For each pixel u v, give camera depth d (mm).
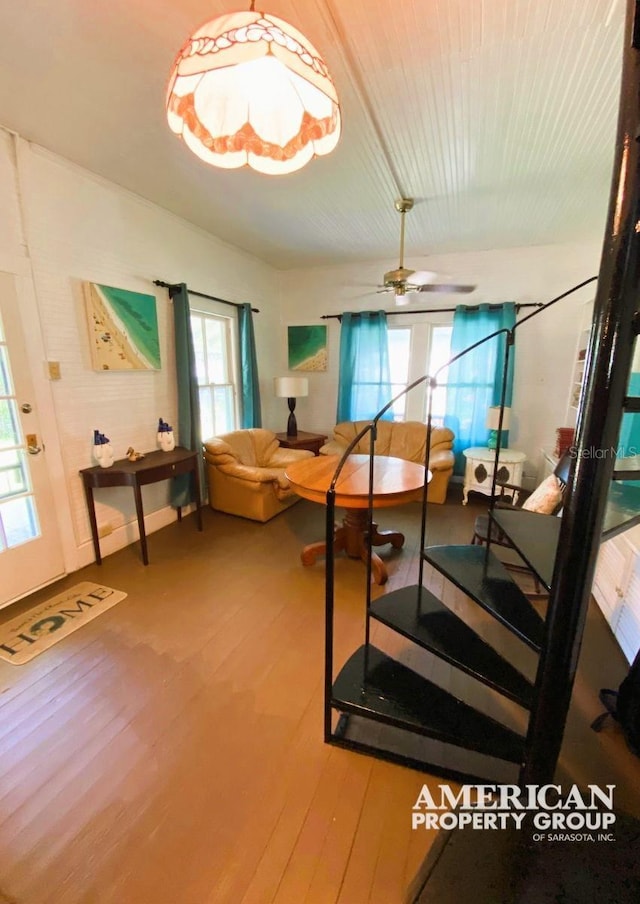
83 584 2594
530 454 4418
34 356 2395
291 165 1740
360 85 1747
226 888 1077
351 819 1251
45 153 2340
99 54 1601
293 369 5340
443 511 3934
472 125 2049
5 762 1425
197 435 3547
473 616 2311
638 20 834
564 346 4121
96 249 2713
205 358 3961
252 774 1389
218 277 3951
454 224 3463
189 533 3402
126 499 3145
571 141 2191
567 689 1182
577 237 3777
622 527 1192
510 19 1409
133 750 1471
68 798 1304
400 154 2322
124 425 3064
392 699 1472
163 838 1193
